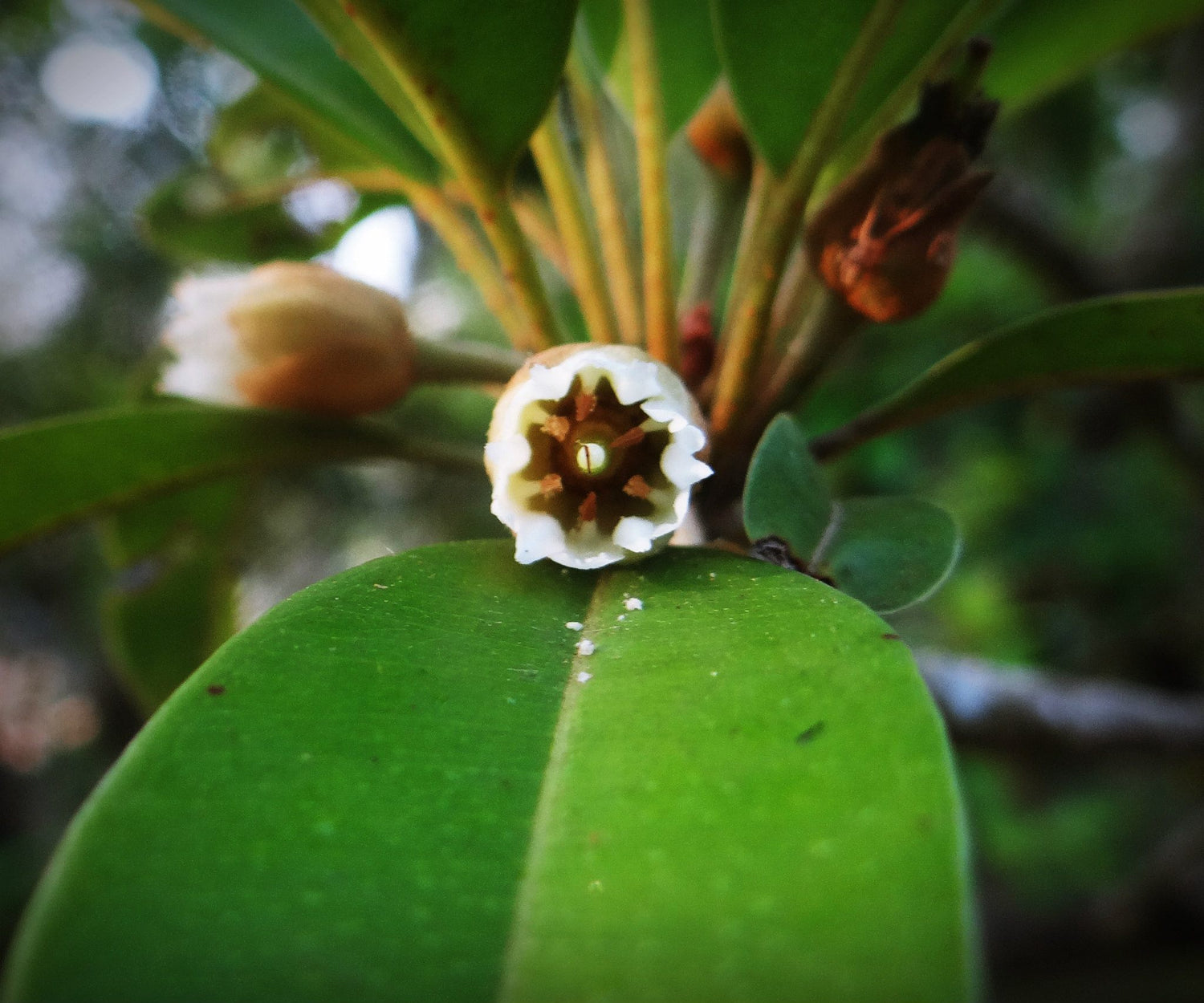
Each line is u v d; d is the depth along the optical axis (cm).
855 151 5
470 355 5
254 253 8
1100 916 11
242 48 5
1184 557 15
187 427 5
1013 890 16
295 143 8
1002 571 17
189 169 8
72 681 29
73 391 23
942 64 5
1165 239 15
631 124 6
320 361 5
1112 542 16
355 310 5
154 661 7
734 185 6
